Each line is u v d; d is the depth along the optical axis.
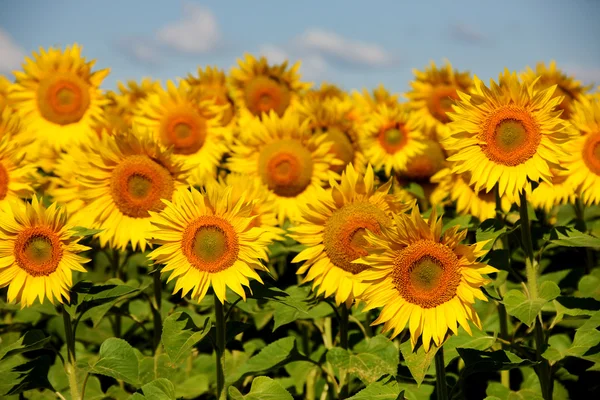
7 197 2.60
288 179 3.01
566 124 2.26
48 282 2.31
